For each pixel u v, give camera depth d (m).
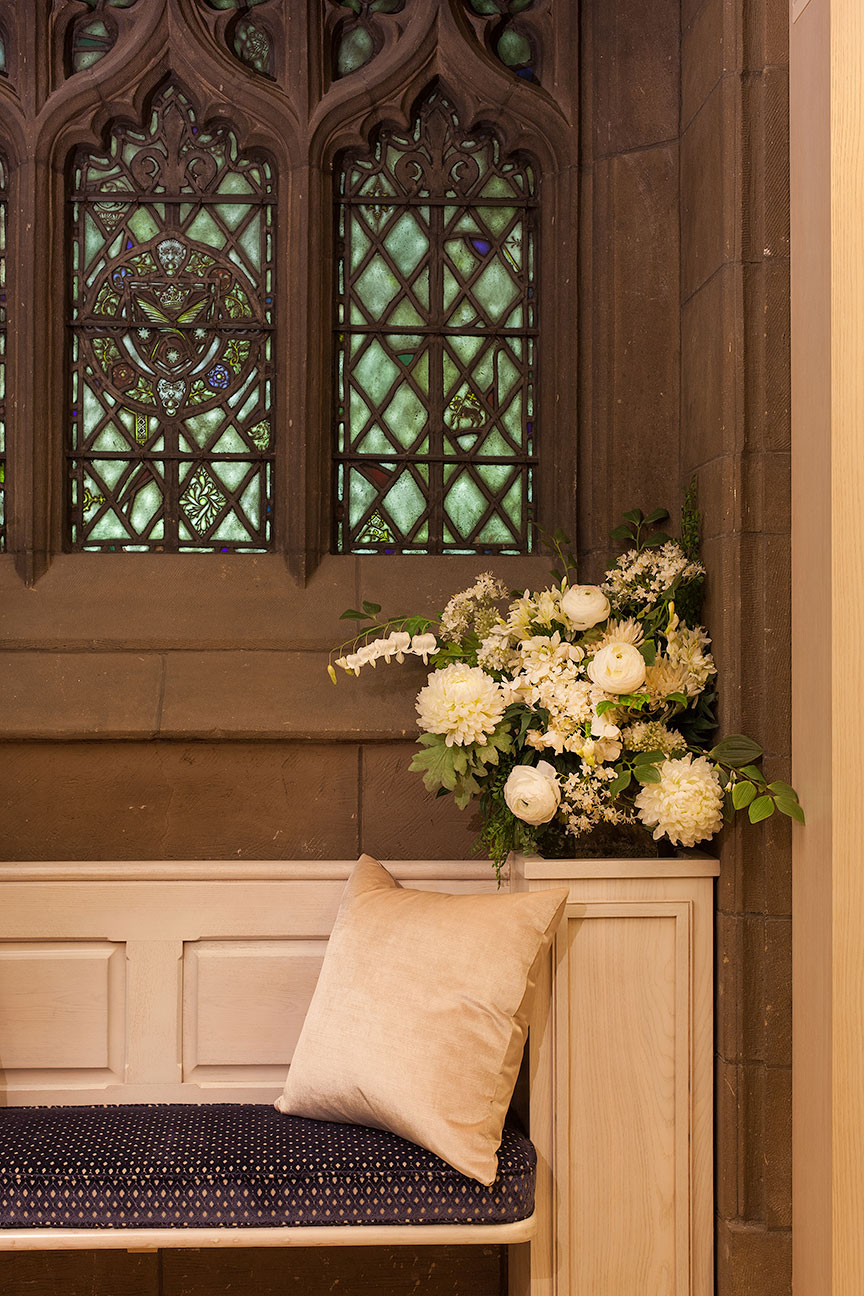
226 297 2.59
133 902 2.25
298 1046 2.03
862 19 1.85
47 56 2.51
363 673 2.44
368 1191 1.80
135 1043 2.23
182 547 2.57
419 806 2.43
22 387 2.49
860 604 1.85
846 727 1.85
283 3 2.55
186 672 2.41
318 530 2.53
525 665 2.11
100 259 2.57
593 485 2.52
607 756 2.03
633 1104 2.04
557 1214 2.01
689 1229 2.04
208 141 2.59
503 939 1.92
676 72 2.51
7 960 2.23
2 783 2.38
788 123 2.08
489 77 2.54
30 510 2.47
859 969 1.84
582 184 2.55
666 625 2.17
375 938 2.01
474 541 2.61
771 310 2.07
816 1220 1.91
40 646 2.42
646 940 2.06
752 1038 2.06
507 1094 1.89
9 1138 1.90
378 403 2.62
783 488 2.07
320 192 2.54
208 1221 1.79
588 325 2.55
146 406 2.57
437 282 2.62
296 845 2.41
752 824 2.06
